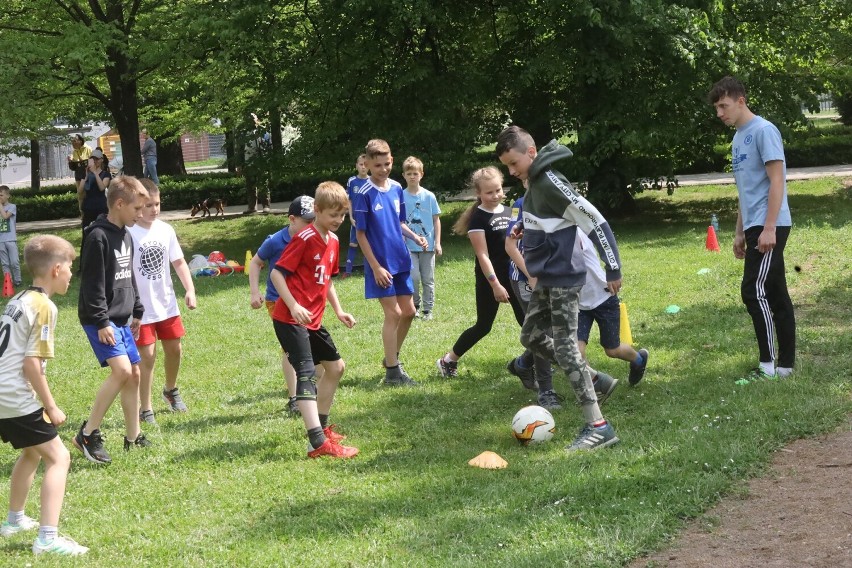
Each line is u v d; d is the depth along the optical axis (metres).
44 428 4.79
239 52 18.38
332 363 6.45
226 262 16.45
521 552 4.33
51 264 4.84
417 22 16.95
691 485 4.94
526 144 5.82
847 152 29.52
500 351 8.78
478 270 7.63
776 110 18.50
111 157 33.84
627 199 20.80
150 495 5.57
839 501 4.63
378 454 6.11
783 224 6.91
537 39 18.88
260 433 6.74
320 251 6.19
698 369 7.47
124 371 6.21
